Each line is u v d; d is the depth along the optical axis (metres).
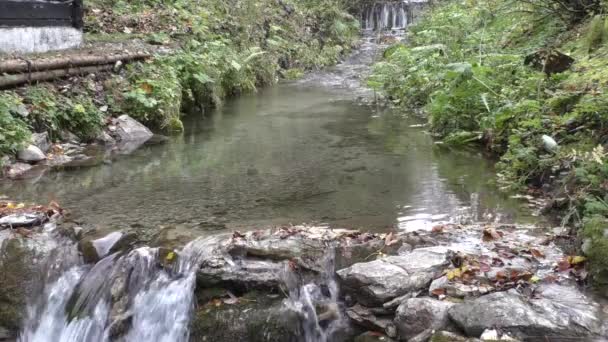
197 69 9.22
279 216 4.09
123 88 7.53
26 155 5.51
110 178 5.13
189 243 3.52
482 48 8.74
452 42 10.02
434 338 2.64
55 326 3.47
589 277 2.99
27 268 3.64
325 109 9.08
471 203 4.34
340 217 4.04
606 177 3.95
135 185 4.91
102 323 3.32
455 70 6.75
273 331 2.97
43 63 6.51
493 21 9.98
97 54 7.70
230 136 6.99
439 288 2.92
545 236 3.61
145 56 8.55
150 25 10.71
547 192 4.50
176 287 3.27
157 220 4.05
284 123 7.86
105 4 11.13
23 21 7.12
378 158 5.77
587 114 4.87
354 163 5.58
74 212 4.24
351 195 4.56
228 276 3.15
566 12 7.85
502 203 4.33
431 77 8.92
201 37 11.28
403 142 6.52
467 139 6.36
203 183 4.96
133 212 4.22
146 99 7.35
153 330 3.24
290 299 3.10
